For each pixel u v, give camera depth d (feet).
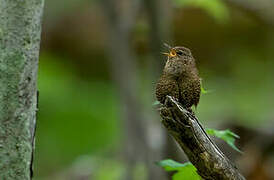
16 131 20.15
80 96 62.13
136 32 45.88
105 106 62.13
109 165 47.16
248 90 60.54
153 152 42.37
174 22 55.88
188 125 19.62
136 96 44.65
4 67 19.88
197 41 61.11
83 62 64.64
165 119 19.76
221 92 58.54
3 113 19.98
